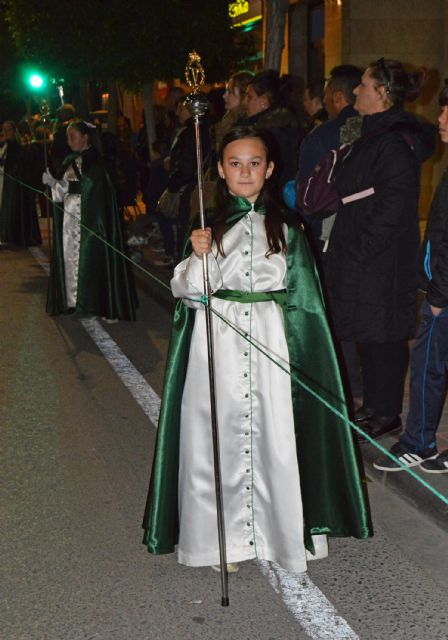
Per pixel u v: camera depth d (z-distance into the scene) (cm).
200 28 1172
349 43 1170
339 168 476
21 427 544
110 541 395
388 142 456
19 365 681
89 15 1167
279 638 320
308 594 348
